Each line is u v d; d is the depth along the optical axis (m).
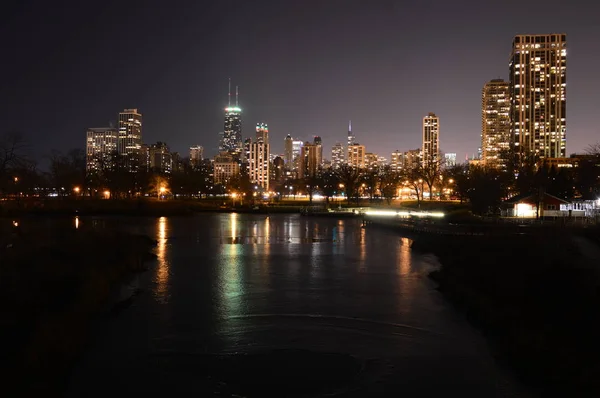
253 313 26.34
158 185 175.25
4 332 20.83
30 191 133.62
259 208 140.50
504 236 49.00
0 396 15.64
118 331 23.05
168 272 38.69
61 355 19.08
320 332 23.11
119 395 16.28
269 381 17.48
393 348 20.94
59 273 30.80
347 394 16.47
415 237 65.06
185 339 21.97
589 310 23.00
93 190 170.25
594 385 16.03
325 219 109.06
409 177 170.00
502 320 23.50
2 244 40.84
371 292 31.69
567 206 84.94
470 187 90.06
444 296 30.50
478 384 17.25
